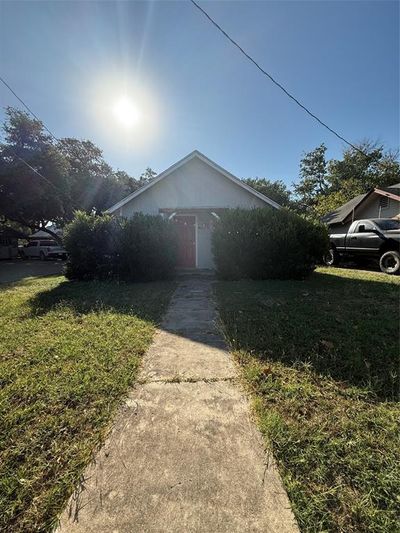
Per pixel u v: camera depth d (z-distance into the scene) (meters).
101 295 6.62
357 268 11.63
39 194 18.80
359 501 1.53
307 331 3.94
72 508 1.52
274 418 2.17
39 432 2.08
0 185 18.09
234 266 8.66
